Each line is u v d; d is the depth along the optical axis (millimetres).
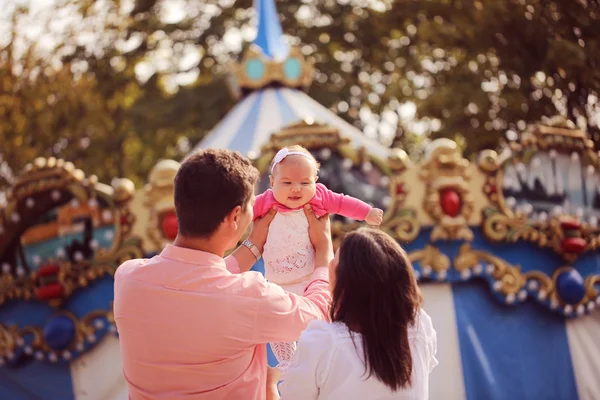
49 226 6062
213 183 2104
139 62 14680
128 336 2113
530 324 5887
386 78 14445
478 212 5797
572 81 7383
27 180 6012
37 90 12875
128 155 14844
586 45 7270
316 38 14172
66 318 5992
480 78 10453
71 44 13516
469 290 5816
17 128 12938
